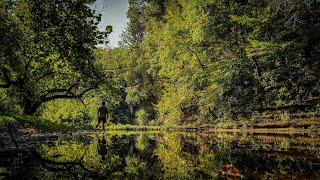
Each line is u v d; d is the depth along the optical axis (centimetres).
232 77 1645
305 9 1508
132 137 1120
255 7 1672
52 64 1088
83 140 834
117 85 1571
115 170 327
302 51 1473
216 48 1872
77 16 769
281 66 1519
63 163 375
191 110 2292
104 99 1644
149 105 3562
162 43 2386
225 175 277
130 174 301
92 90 1545
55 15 758
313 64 1417
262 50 1458
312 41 1542
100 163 379
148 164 376
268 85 1523
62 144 673
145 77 3481
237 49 1780
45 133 1002
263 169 302
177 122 2339
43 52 951
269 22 1556
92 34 833
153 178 276
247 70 1625
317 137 813
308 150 489
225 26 1803
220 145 645
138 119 3309
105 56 1761
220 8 1769
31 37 892
